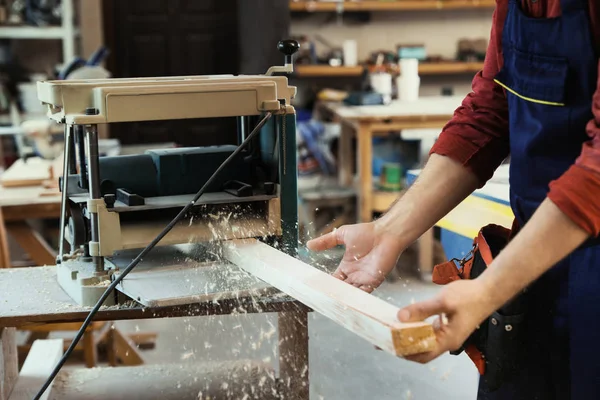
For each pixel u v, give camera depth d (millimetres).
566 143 1299
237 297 1609
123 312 1665
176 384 2020
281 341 1974
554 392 1388
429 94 5996
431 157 1543
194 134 5746
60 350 2277
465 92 6000
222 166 1645
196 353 3252
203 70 5672
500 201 2229
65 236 1935
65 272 1802
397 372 3012
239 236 1787
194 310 1643
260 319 3574
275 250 1680
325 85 5836
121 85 1712
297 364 1881
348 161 4820
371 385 2900
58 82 1729
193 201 1630
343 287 1342
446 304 1077
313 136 5164
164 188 1835
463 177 1498
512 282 1096
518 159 1378
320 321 3596
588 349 1320
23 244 3275
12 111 5117
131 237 1734
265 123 1841
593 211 1072
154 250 1926
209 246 1848
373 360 3127
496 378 1321
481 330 1300
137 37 5586
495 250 1434
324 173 5109
